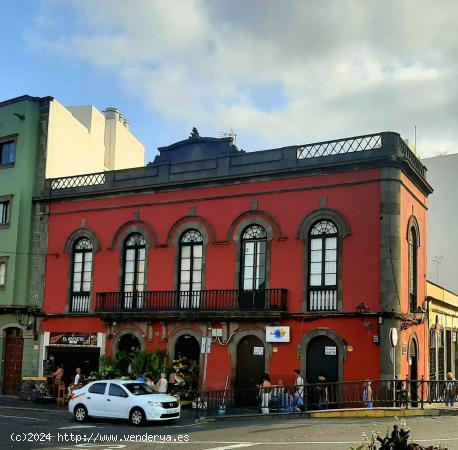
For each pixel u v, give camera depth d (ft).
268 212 78.28
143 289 86.12
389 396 67.00
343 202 73.92
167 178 86.43
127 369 82.74
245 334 76.95
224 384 77.05
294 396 66.90
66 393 86.63
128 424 61.87
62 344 90.84
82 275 91.66
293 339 73.97
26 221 96.27
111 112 126.00
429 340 86.74
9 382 94.89
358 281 71.67
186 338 82.17
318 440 46.96
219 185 82.33
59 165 100.89
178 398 72.59
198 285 82.23
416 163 81.76
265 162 79.51
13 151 98.94
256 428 55.57
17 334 95.81
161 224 86.07
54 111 99.86
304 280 74.74
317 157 76.13
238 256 79.51
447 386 67.77
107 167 121.39
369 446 28.40
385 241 70.95
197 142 86.12
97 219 91.50
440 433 49.08
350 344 70.64
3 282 96.12
